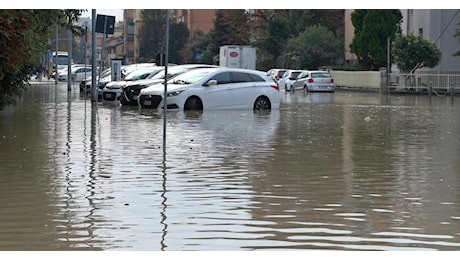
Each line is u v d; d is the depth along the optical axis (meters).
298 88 55.75
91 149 15.20
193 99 27.80
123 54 131.75
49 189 10.68
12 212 9.18
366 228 8.52
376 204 9.84
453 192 10.73
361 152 15.24
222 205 9.69
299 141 17.22
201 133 18.77
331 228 8.52
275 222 8.77
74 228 8.41
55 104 30.95
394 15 60.66
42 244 7.78
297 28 83.25
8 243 7.82
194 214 9.14
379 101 39.62
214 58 88.94
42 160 13.57
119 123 21.58
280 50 82.00
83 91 42.88
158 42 115.31
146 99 28.12
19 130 19.08
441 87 50.16
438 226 8.63
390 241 7.97
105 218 8.88
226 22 94.19
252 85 29.05
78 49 108.88
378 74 55.56
